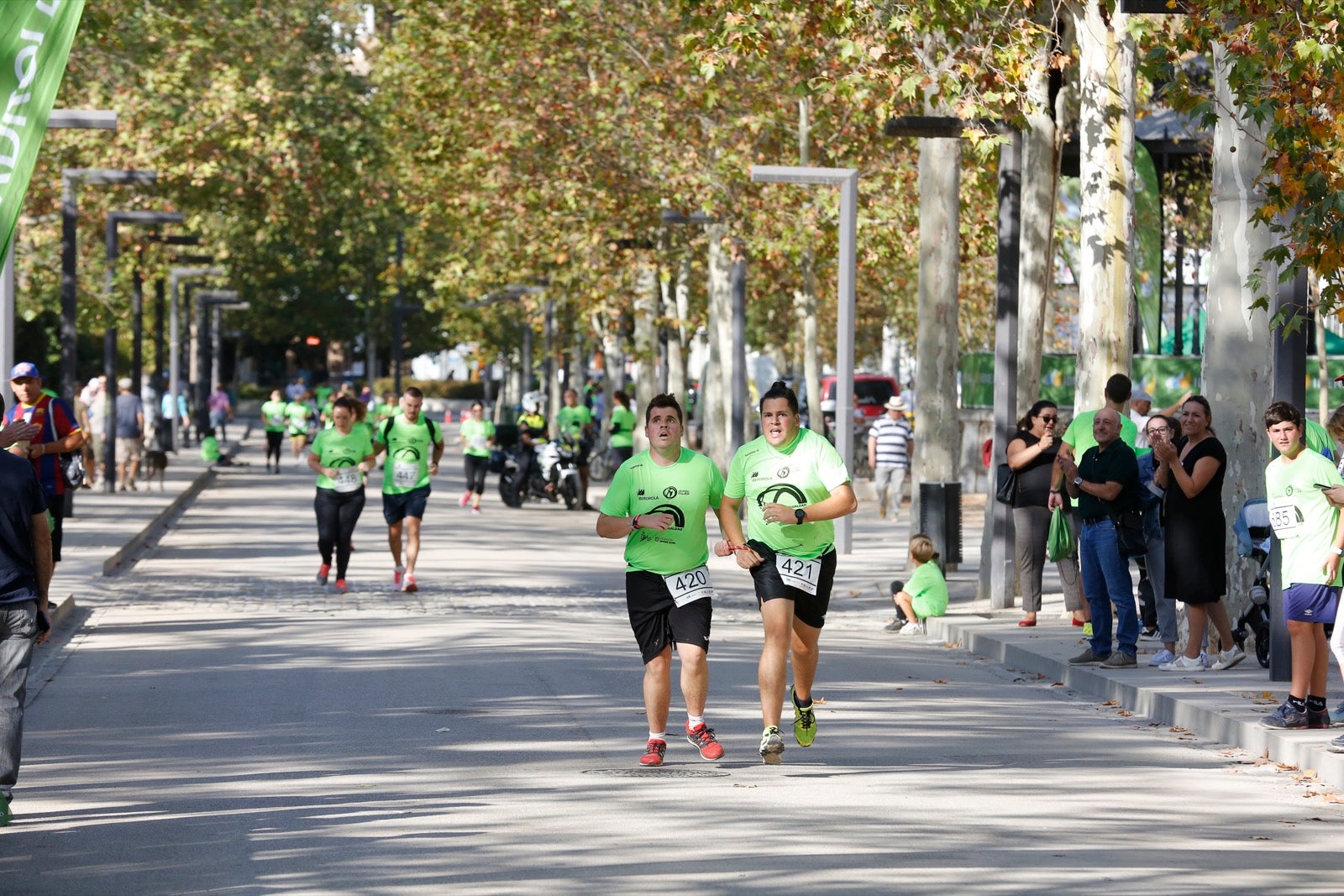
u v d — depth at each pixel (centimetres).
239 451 8144
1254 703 1527
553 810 1115
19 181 1512
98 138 5047
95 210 5653
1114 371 2447
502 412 7769
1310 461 1390
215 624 2164
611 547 3531
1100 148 2434
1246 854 1021
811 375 4238
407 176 5888
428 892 905
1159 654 1800
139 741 1359
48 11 1523
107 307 5294
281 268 8962
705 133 4344
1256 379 1923
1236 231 1919
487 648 1923
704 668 1297
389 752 1320
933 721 1524
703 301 6194
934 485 2950
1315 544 1386
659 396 1288
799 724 1338
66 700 1572
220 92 4997
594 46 4566
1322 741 1343
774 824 1079
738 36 2423
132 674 1730
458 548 3403
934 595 2284
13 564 1043
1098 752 1385
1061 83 2711
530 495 4609
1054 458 2180
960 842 1035
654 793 1174
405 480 2586
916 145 4250
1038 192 2716
